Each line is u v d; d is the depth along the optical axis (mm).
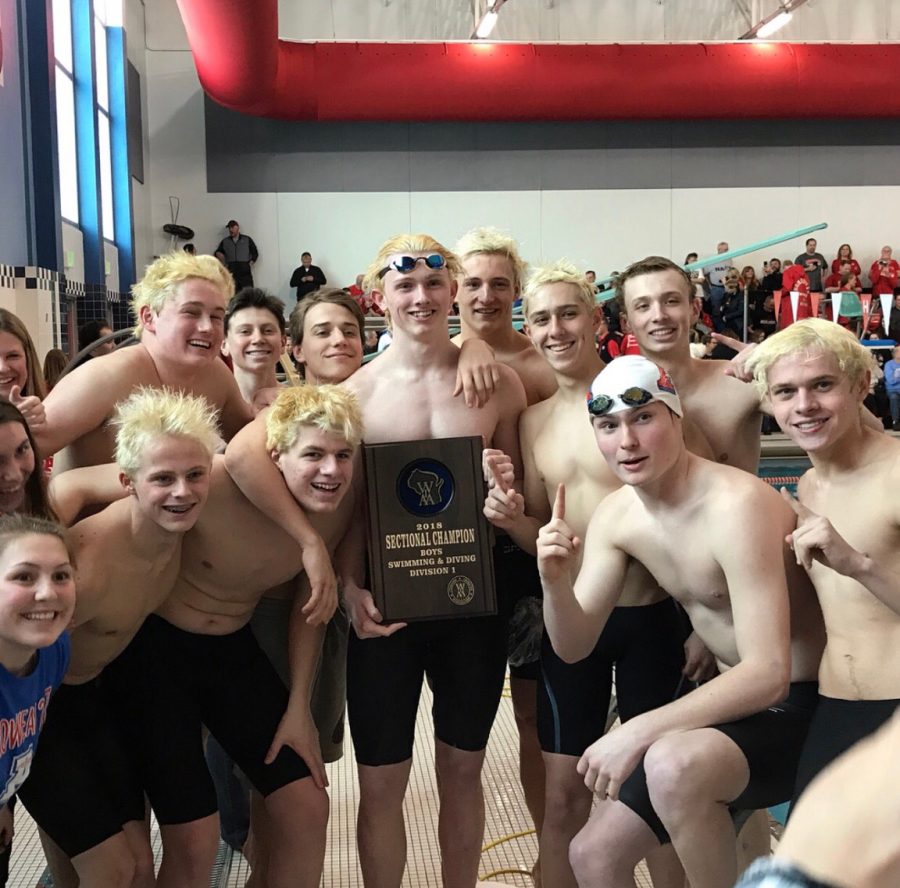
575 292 2398
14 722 1740
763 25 13859
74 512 2119
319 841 2184
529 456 2502
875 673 1851
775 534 1880
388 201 15305
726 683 1821
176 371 2422
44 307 8953
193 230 15203
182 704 2186
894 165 15656
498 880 2910
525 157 15359
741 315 13508
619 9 15234
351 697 2346
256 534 2191
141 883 2070
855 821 618
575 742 2342
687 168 15516
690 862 1785
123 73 13039
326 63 13133
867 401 10211
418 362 2385
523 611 2586
